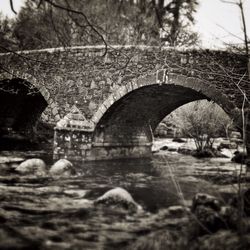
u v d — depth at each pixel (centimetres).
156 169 1229
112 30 1130
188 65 1091
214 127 1684
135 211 614
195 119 1711
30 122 2128
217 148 1841
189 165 1348
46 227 492
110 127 1371
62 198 706
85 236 463
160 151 1895
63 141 1287
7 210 578
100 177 1019
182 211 613
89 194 763
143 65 1175
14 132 1977
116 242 446
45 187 816
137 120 1512
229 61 1020
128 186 887
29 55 1387
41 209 602
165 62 1065
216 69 1045
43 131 2223
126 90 1204
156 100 1397
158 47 1141
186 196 768
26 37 1273
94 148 1308
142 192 810
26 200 667
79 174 1050
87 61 1288
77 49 1305
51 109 1355
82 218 555
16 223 500
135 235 478
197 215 484
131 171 1167
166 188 864
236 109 1011
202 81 1066
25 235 441
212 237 420
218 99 1041
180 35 1016
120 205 626
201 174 1101
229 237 409
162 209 638
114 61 1235
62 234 464
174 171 1182
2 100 1811
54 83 1352
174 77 1111
